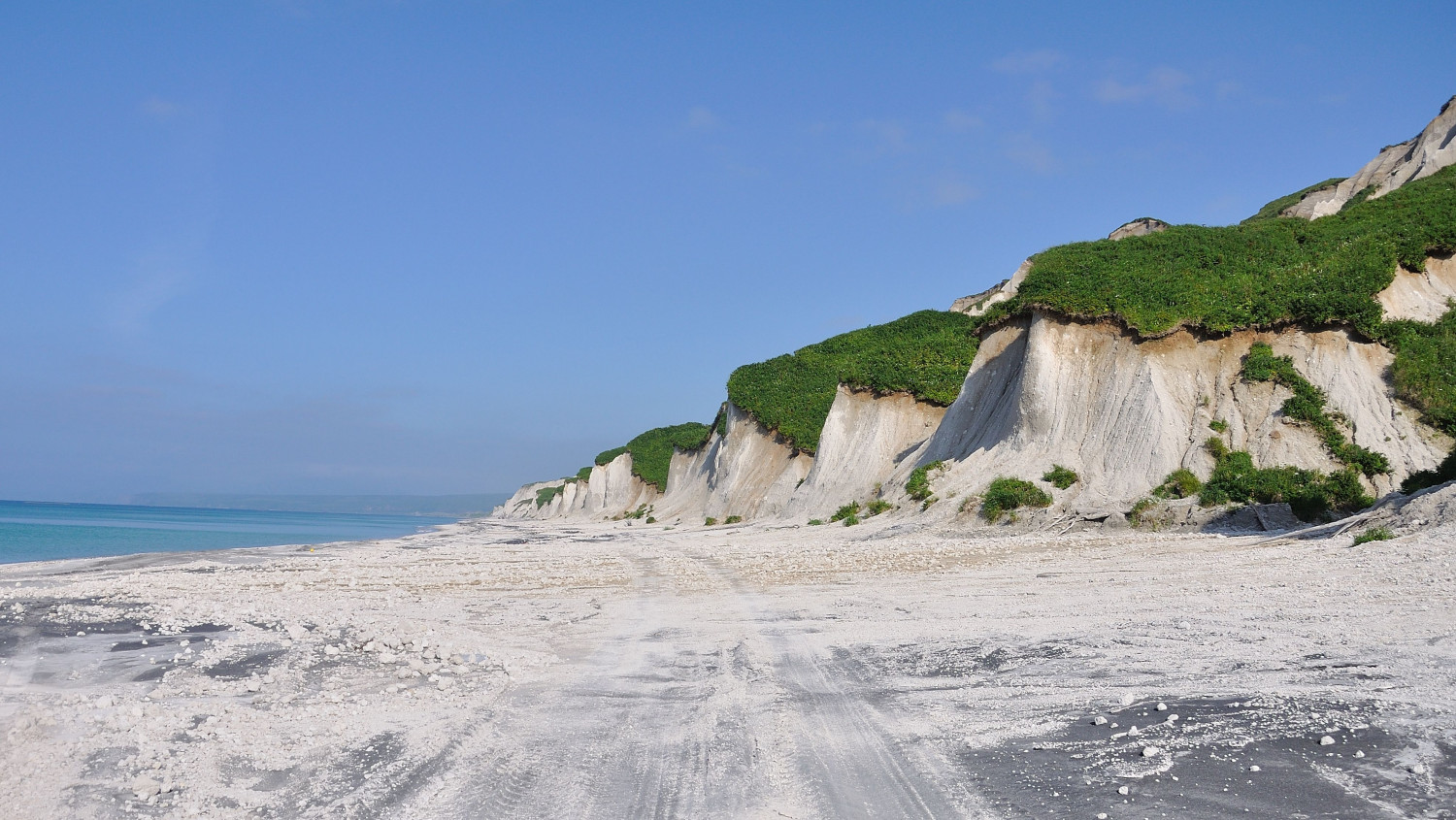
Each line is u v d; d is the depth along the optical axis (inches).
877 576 719.7
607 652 441.4
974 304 2522.1
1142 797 221.9
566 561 1011.9
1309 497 901.2
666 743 286.8
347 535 2662.4
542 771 260.7
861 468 1637.6
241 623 542.9
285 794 242.8
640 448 3644.2
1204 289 1162.0
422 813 228.5
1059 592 569.0
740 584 714.2
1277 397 1039.6
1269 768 234.8
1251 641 372.8
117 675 399.2
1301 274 1161.4
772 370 2395.4
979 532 1020.5
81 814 228.1
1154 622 433.7
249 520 5027.1
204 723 313.4
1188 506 932.0
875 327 2463.1
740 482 2192.4
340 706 337.7
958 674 365.1
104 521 3789.4
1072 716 294.7
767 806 229.5
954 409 1406.3
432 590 732.7
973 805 224.5
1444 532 583.8
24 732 303.1
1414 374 1005.8
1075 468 1087.6
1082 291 1205.7
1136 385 1111.0
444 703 342.0
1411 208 1301.7
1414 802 207.2
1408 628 365.7
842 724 303.3
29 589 756.0
